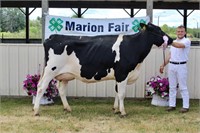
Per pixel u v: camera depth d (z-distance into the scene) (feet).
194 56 22.66
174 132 15.43
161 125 16.57
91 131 15.47
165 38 17.93
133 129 15.83
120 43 17.87
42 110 19.70
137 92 23.08
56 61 17.94
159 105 21.06
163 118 17.99
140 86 23.03
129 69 17.79
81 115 18.52
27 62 23.22
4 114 18.66
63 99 19.36
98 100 22.82
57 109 20.01
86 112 19.25
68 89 23.38
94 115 18.54
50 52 18.01
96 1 44.14
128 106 20.97
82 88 23.32
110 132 15.33
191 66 22.72
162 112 19.36
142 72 22.90
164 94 20.56
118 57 17.70
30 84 20.94
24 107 20.51
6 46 23.21
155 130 15.70
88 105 21.21
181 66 19.06
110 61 17.80
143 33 17.93
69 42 18.02
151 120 17.56
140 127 16.17
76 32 22.44
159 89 20.62
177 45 18.38
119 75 17.79
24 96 23.47
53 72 18.08
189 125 16.62
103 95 23.26
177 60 19.06
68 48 18.01
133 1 43.37
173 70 19.31
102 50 17.87
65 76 18.40
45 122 16.99
